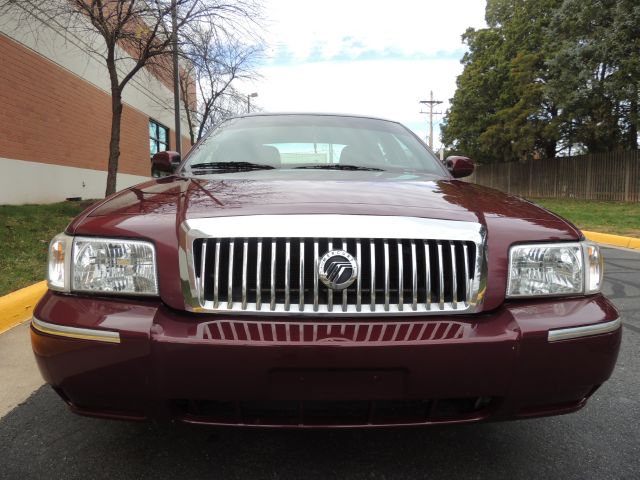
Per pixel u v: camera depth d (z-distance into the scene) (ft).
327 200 6.75
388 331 5.96
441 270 6.24
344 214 6.33
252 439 8.02
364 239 6.20
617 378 10.63
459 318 6.25
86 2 39.58
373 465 7.41
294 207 6.47
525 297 6.51
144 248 6.34
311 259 6.17
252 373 5.78
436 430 8.43
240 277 6.19
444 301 6.30
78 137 45.50
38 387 9.98
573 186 69.77
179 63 56.65
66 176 43.04
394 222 6.30
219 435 8.13
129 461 7.42
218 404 6.18
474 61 84.43
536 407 6.46
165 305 6.23
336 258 6.07
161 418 6.13
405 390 5.91
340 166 10.07
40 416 8.80
